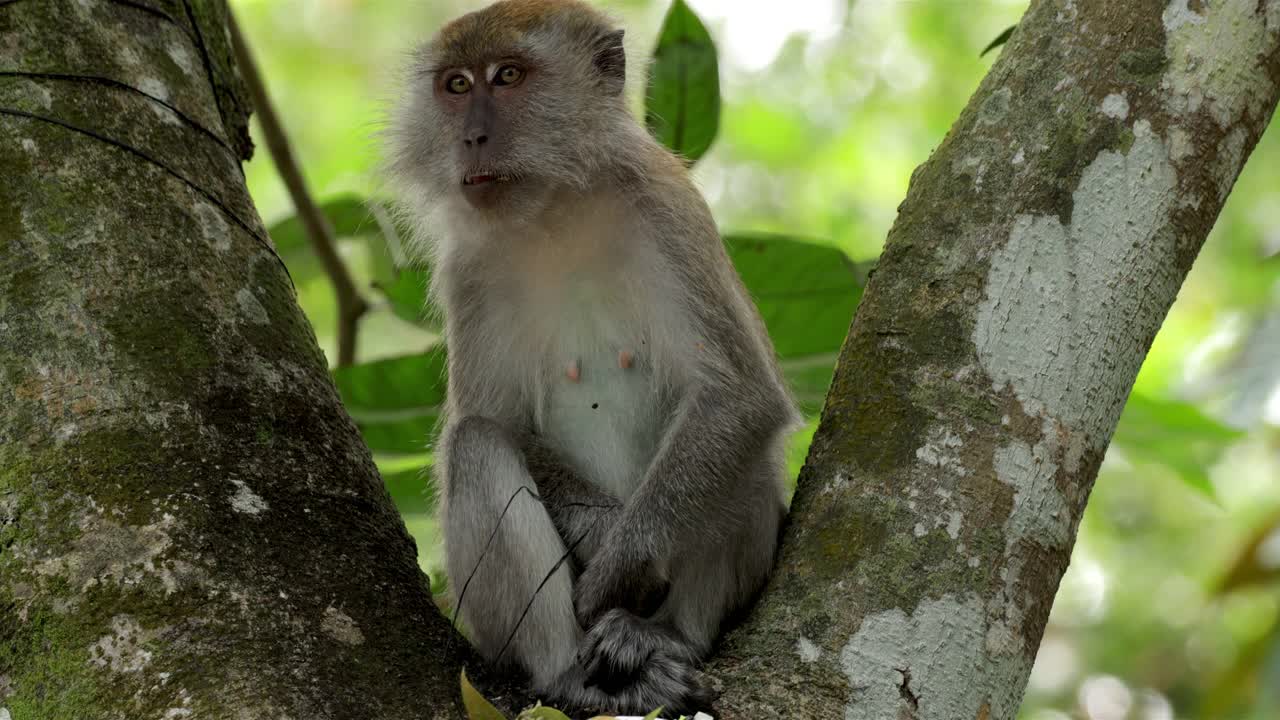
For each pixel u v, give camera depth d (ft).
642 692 18.51
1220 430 27.61
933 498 16.39
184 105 19.20
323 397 17.95
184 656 14.23
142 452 15.72
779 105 60.59
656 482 20.95
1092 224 16.94
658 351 22.98
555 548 20.75
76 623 14.46
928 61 60.39
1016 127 17.53
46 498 15.25
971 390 16.76
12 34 18.10
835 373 18.29
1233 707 33.12
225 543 15.33
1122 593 57.21
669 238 22.77
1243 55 17.30
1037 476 16.38
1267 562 30.60
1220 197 17.38
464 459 21.52
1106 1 17.67
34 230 16.97
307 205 30.22
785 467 23.49
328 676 14.58
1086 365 16.69
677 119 28.17
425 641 15.88
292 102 56.95
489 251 23.73
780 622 16.37
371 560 16.34
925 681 15.55
